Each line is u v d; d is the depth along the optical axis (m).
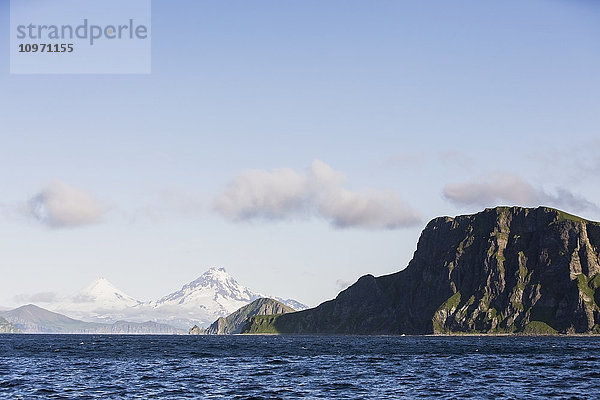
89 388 93.00
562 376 109.94
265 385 97.31
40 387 94.00
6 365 134.12
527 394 88.06
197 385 96.88
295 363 141.75
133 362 144.25
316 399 83.69
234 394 87.56
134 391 89.88
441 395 87.44
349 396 86.38
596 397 85.19
